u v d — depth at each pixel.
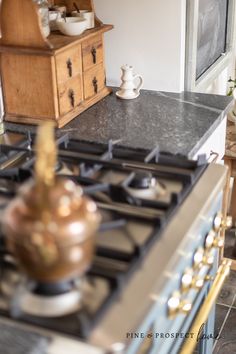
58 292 0.93
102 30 1.88
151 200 1.19
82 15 1.85
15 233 0.87
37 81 1.69
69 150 1.50
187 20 1.99
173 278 1.09
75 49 1.75
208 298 1.39
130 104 1.93
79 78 1.81
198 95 2.04
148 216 1.14
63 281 0.92
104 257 1.01
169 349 1.23
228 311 2.17
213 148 1.94
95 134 1.66
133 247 1.03
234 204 2.60
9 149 1.44
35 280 0.92
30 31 1.63
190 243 1.17
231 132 2.54
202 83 2.25
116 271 0.98
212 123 1.76
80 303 0.92
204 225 1.30
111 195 1.23
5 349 0.83
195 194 1.26
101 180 1.34
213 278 1.50
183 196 1.24
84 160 1.38
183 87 2.10
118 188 1.21
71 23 1.73
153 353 1.11
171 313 1.13
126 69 1.97
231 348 1.97
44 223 0.86
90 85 1.89
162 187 1.31
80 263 0.90
